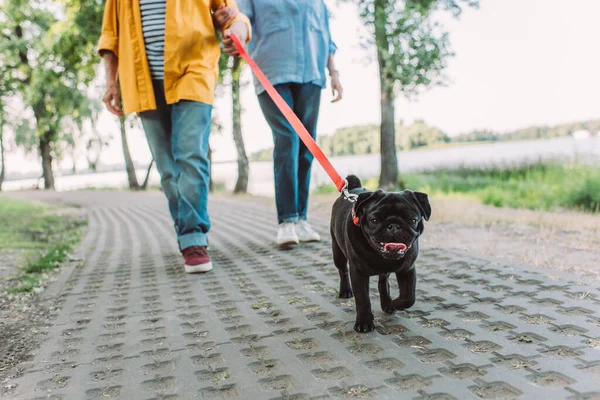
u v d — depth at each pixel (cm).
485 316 252
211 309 300
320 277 355
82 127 3403
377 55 1288
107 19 433
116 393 198
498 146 3394
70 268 455
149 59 415
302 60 462
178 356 231
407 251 244
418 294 298
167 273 405
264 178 2850
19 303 346
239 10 465
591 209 838
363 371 200
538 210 787
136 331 271
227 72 1606
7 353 252
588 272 331
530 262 370
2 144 4069
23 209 1259
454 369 195
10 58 2797
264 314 283
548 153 1591
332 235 305
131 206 1198
